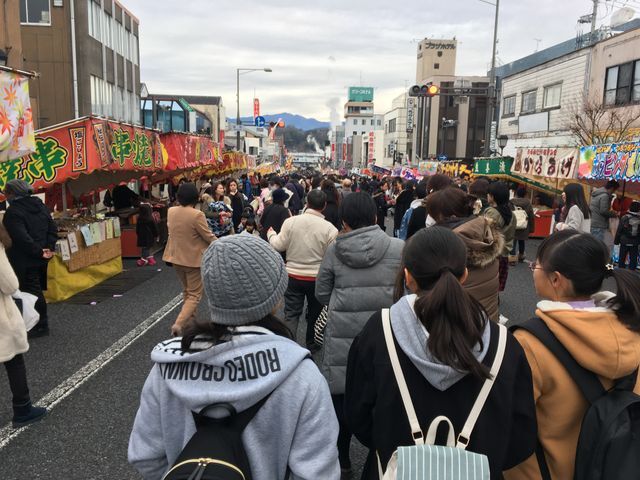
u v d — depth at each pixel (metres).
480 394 1.66
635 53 18.56
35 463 3.51
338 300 3.24
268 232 5.47
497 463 1.66
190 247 6.13
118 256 10.21
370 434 1.93
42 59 22.47
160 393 1.55
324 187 8.33
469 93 20.55
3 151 5.05
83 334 6.28
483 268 2.95
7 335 3.82
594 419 1.73
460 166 20.92
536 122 25.67
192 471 1.30
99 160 7.52
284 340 1.55
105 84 26.31
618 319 1.81
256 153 83.38
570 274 1.93
